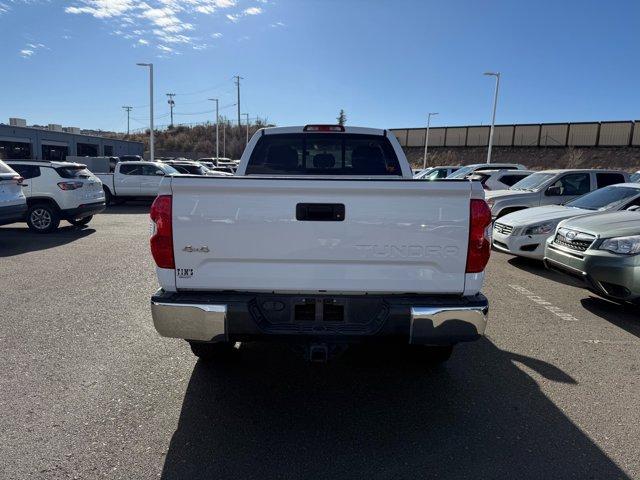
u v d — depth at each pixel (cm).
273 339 307
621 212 645
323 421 323
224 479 260
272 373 398
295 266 302
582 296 653
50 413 325
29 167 1146
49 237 1103
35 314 532
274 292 308
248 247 300
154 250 304
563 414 335
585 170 1084
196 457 280
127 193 1912
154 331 484
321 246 298
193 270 304
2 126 4016
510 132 5559
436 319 294
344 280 302
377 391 368
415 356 411
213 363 414
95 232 1193
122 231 1215
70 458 276
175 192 298
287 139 512
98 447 288
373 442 298
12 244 1004
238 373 396
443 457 283
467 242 298
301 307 308
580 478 265
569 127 5206
